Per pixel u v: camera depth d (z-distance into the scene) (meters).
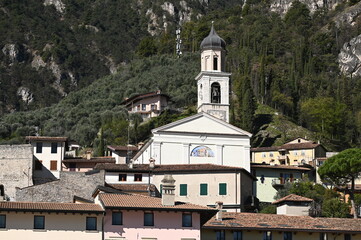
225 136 157.12
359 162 153.00
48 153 159.88
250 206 138.50
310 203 119.75
